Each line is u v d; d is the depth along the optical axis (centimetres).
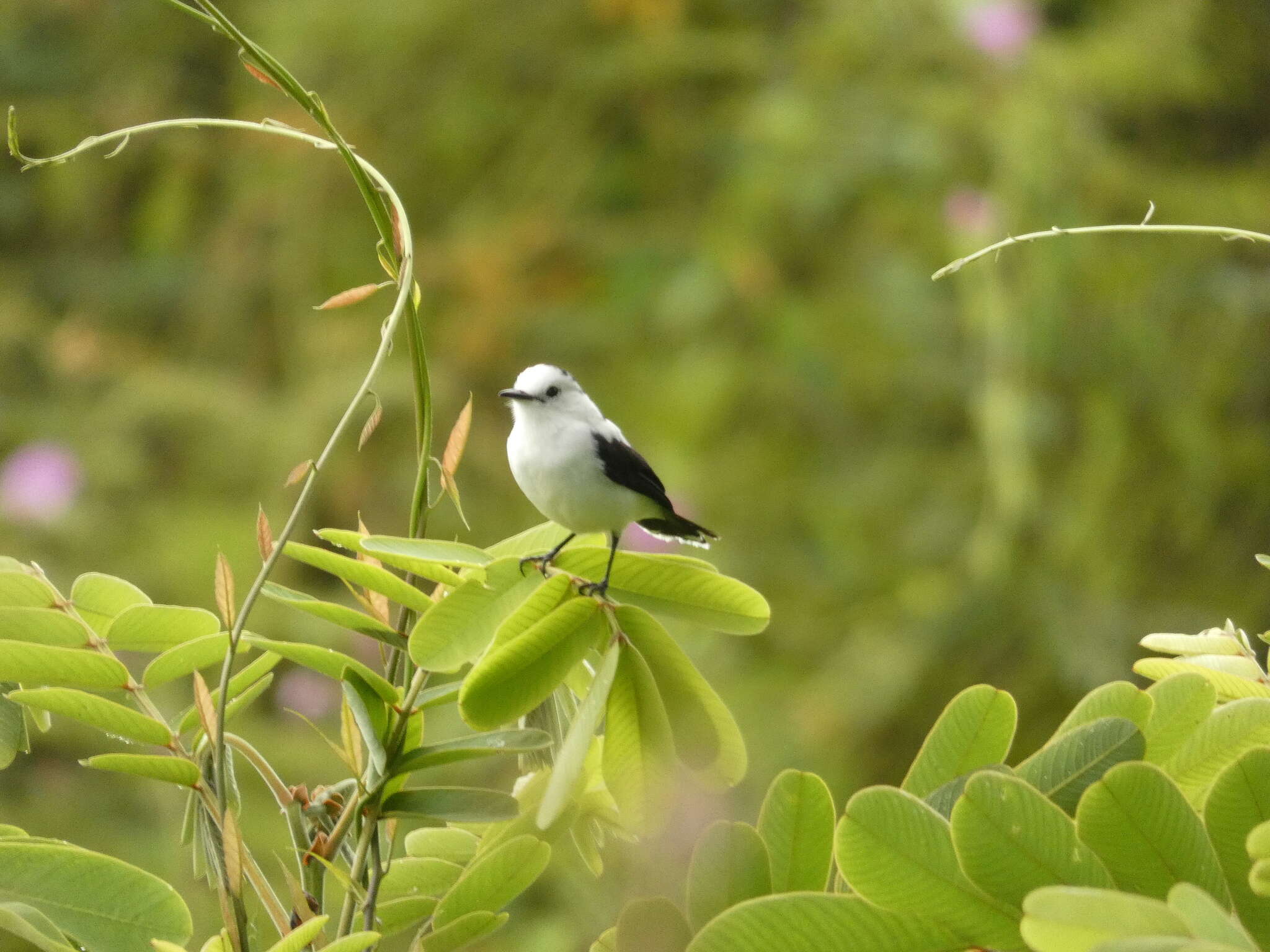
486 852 276
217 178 1688
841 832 205
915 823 205
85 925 233
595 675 270
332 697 1019
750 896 224
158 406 1434
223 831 235
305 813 279
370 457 1448
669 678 267
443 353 1505
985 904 202
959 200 1353
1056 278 1290
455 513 1435
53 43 1689
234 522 1346
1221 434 1314
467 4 1582
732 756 265
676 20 1591
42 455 1304
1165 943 156
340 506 1409
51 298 1617
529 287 1534
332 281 1570
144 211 1666
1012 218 1307
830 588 1393
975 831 200
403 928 275
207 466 1430
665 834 263
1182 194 1375
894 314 1442
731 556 1402
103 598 298
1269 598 1249
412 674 270
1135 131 1479
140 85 1659
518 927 833
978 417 1312
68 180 1630
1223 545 1281
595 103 1591
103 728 263
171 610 284
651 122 1597
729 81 1620
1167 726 253
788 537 1442
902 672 1220
